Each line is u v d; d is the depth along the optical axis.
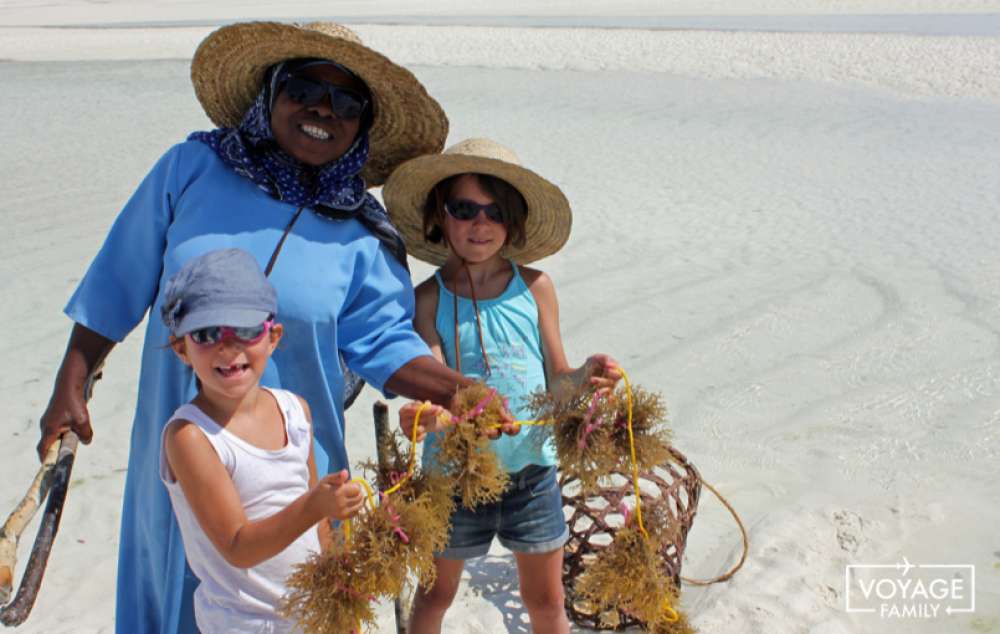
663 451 3.16
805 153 14.96
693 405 6.52
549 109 19.55
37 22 45.97
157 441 3.12
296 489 2.76
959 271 8.99
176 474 2.62
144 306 3.31
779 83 21.88
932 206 11.57
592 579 3.18
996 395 6.47
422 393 3.15
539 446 3.25
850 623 4.19
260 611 2.75
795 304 8.29
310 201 3.16
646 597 3.14
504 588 4.56
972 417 6.18
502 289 3.52
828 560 4.68
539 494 3.46
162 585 3.16
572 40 29.78
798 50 25.42
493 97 21.17
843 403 6.45
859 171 13.66
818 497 5.28
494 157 3.35
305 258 3.09
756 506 5.23
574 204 12.19
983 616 4.25
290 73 3.13
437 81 23.78
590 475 3.07
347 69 3.20
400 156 3.67
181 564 3.03
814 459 5.74
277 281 3.05
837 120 17.61
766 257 9.71
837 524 4.95
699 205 12.02
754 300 8.44
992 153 14.40
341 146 3.14
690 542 4.91
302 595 2.56
